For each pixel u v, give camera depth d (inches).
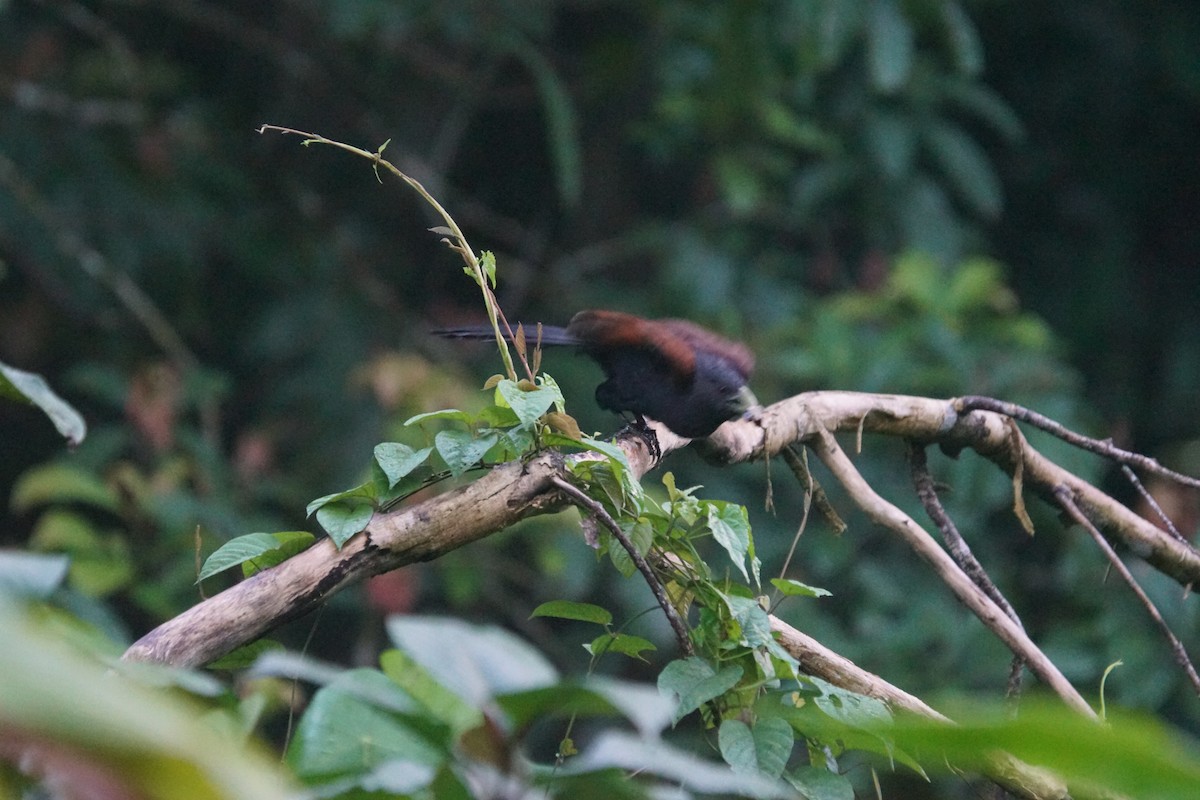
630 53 557.3
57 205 528.7
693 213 577.0
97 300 536.7
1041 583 494.6
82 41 589.6
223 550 139.6
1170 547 229.8
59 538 346.6
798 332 499.8
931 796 330.3
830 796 140.5
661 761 75.7
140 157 534.3
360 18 511.2
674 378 211.2
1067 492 227.0
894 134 523.2
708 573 154.5
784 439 209.2
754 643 143.8
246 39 551.5
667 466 499.2
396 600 435.8
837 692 142.8
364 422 526.6
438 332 223.3
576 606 149.3
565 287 580.1
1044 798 144.2
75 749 40.1
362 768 90.9
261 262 558.6
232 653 143.5
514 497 148.2
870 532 481.7
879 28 436.8
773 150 551.5
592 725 465.4
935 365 476.1
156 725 41.1
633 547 145.9
